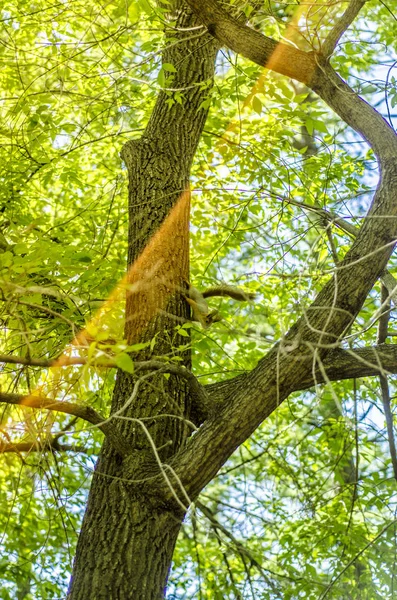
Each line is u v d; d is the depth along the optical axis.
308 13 4.45
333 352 4.11
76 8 6.35
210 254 7.07
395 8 8.03
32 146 6.29
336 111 4.51
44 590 6.57
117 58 6.22
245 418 3.83
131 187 5.06
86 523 3.98
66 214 7.24
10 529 6.73
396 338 6.37
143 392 4.26
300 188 6.48
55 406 3.69
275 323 6.30
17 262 3.76
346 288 3.88
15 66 6.14
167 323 4.44
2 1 6.45
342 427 6.75
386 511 6.73
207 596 6.61
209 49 5.66
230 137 6.36
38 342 4.35
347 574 5.89
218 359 6.96
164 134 5.25
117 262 5.12
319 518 6.55
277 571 6.77
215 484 7.93
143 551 3.81
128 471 4.01
